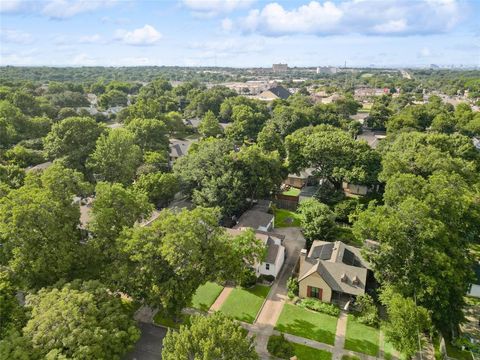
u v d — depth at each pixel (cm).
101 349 2809
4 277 3231
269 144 9375
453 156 7556
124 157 7194
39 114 12144
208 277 3628
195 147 8369
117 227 3888
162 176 6372
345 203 6366
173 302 3522
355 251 4956
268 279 4772
